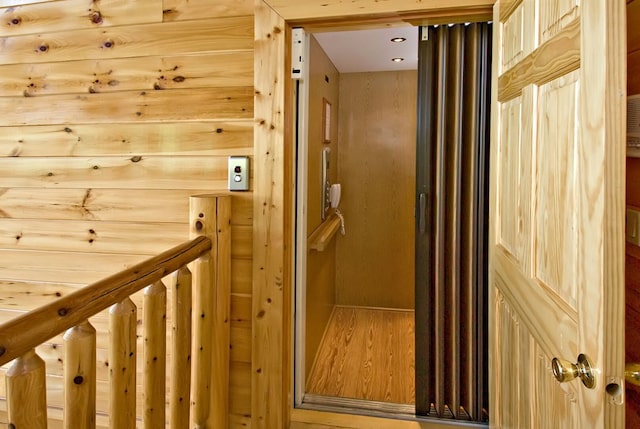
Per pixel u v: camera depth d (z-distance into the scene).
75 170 2.02
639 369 0.77
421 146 2.00
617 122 0.72
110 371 1.18
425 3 1.66
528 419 1.21
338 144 3.61
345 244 3.68
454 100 1.97
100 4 1.97
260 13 1.79
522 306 1.25
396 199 3.59
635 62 1.11
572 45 0.89
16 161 2.08
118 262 2.01
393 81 3.51
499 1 1.54
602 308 0.74
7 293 2.12
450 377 2.06
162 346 1.37
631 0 1.14
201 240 1.67
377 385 2.40
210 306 1.71
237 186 1.85
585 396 0.80
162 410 1.38
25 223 2.09
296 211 2.15
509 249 1.41
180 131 1.91
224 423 1.85
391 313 3.57
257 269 1.84
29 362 0.89
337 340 3.02
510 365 1.41
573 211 0.90
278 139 1.80
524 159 1.24
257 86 1.81
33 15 2.03
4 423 2.02
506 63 1.46
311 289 2.50
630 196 1.14
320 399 2.22
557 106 0.99
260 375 1.87
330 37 2.56
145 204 1.96
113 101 1.97
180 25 1.89
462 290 2.03
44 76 2.04
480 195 1.98
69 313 0.98
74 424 1.03
